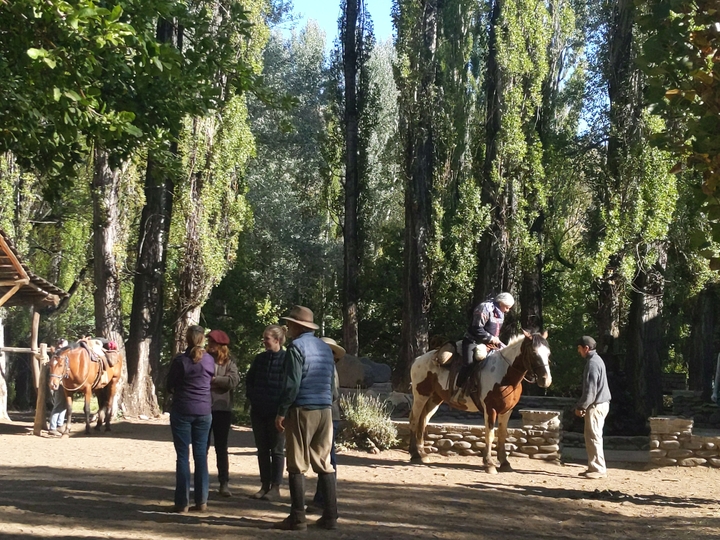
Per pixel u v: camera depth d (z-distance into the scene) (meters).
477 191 27.03
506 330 27.02
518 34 25.88
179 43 25.12
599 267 23.14
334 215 33.69
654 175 22.92
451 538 8.60
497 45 26.17
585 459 16.98
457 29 30.00
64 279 37.84
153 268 26.72
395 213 41.84
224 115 26.67
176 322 27.31
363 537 8.27
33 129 9.18
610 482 13.65
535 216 26.42
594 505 11.34
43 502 9.59
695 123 7.00
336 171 33.47
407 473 13.77
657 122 22.91
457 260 28.17
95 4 8.59
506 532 9.17
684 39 6.97
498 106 26.62
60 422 20.44
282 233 39.59
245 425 28.31
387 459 15.71
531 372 14.09
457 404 14.84
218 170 26.89
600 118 26.98
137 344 26.36
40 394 20.34
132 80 10.29
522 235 26.11
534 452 16.12
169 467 13.91
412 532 8.77
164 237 27.17
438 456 16.25
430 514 10.07
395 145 32.03
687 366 41.34
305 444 8.41
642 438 20.50
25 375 41.03
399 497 11.18
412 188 29.14
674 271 27.67
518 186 26.17
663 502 11.84
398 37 29.55
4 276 19.75
